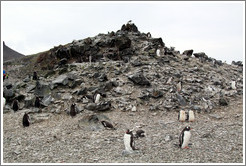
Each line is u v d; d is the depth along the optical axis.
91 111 19.50
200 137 13.65
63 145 12.98
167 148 11.99
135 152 11.48
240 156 10.66
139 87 23.38
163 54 34.78
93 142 13.27
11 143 13.48
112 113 19.30
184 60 34.56
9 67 60.91
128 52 33.84
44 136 14.59
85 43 38.19
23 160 10.98
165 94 22.23
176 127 15.96
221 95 22.95
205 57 39.66
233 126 15.77
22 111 20.03
